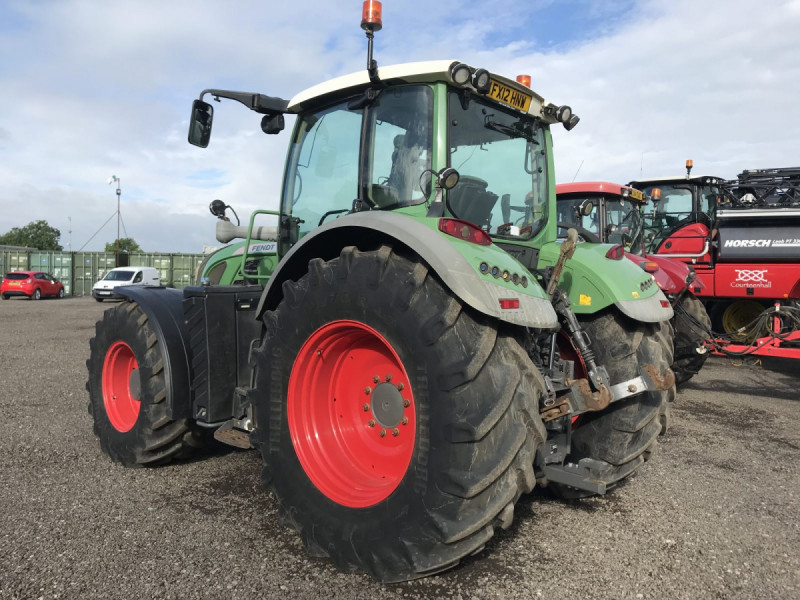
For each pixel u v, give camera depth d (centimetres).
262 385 300
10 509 322
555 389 297
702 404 622
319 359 289
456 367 231
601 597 244
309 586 249
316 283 280
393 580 244
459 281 235
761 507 342
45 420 506
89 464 399
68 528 299
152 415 376
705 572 266
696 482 384
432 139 303
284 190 389
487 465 232
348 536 257
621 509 338
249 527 304
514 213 358
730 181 887
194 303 352
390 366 281
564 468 298
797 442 480
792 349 605
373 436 290
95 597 237
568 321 300
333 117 357
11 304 2339
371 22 305
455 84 305
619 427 336
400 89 317
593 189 770
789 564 274
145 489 355
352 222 271
